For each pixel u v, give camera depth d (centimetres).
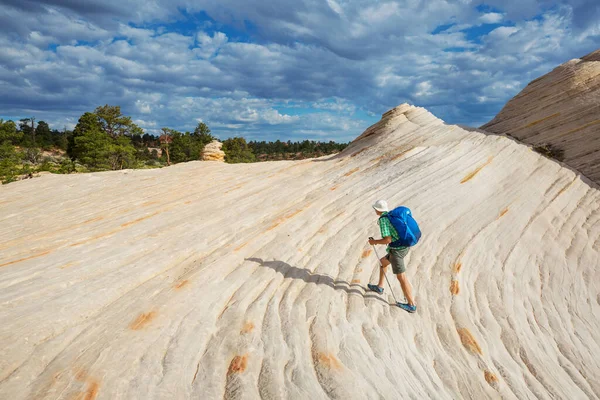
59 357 408
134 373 395
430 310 656
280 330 509
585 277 891
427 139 1479
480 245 914
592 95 1429
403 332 574
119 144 7081
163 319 497
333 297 621
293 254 764
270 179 1290
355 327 550
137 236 787
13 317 458
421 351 549
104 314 504
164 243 758
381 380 447
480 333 631
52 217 898
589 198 1188
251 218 924
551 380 568
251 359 440
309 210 989
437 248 877
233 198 1088
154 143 17050
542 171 1284
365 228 905
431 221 976
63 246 720
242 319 524
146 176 1353
